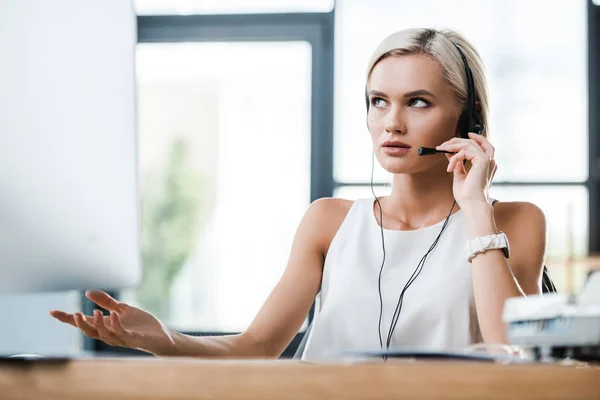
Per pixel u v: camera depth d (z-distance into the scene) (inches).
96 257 41.0
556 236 165.2
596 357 30.4
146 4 173.5
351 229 62.3
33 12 37.5
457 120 58.7
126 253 42.6
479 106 60.8
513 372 25.0
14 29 36.8
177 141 173.9
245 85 172.7
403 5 167.9
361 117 169.6
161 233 174.1
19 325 131.2
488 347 39.4
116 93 41.6
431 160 58.0
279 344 60.8
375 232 61.3
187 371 25.7
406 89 57.2
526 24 165.2
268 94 172.1
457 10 166.2
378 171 168.6
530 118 165.9
